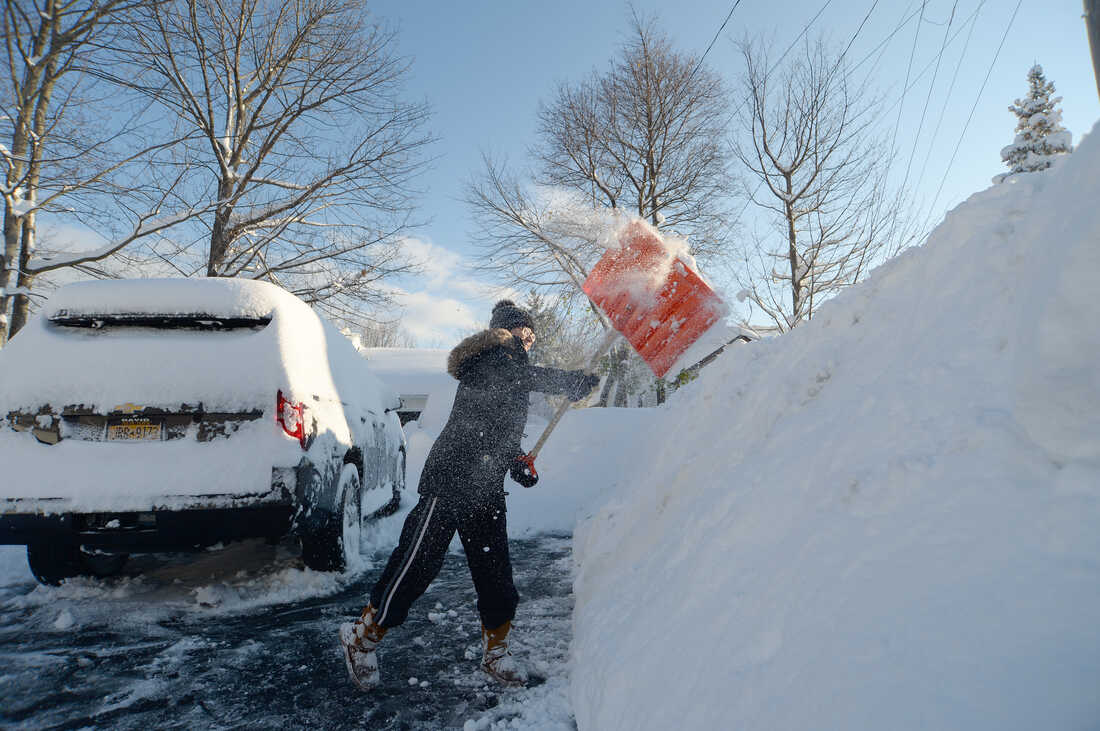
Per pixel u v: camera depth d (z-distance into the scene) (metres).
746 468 2.00
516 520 5.32
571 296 22.00
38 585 3.51
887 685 0.86
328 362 3.76
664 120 26.97
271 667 2.41
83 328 3.22
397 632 2.79
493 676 2.23
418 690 2.20
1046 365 0.96
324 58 15.24
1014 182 1.73
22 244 12.41
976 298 1.50
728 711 1.14
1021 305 1.16
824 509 1.36
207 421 3.04
